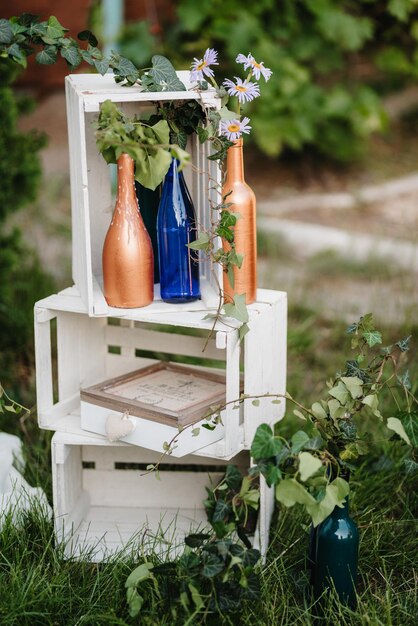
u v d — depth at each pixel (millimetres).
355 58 6105
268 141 5336
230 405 1973
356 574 1928
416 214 4910
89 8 5215
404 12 5527
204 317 1979
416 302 3588
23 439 2625
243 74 5312
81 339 2258
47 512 2162
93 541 2170
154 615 1818
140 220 1990
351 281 3969
